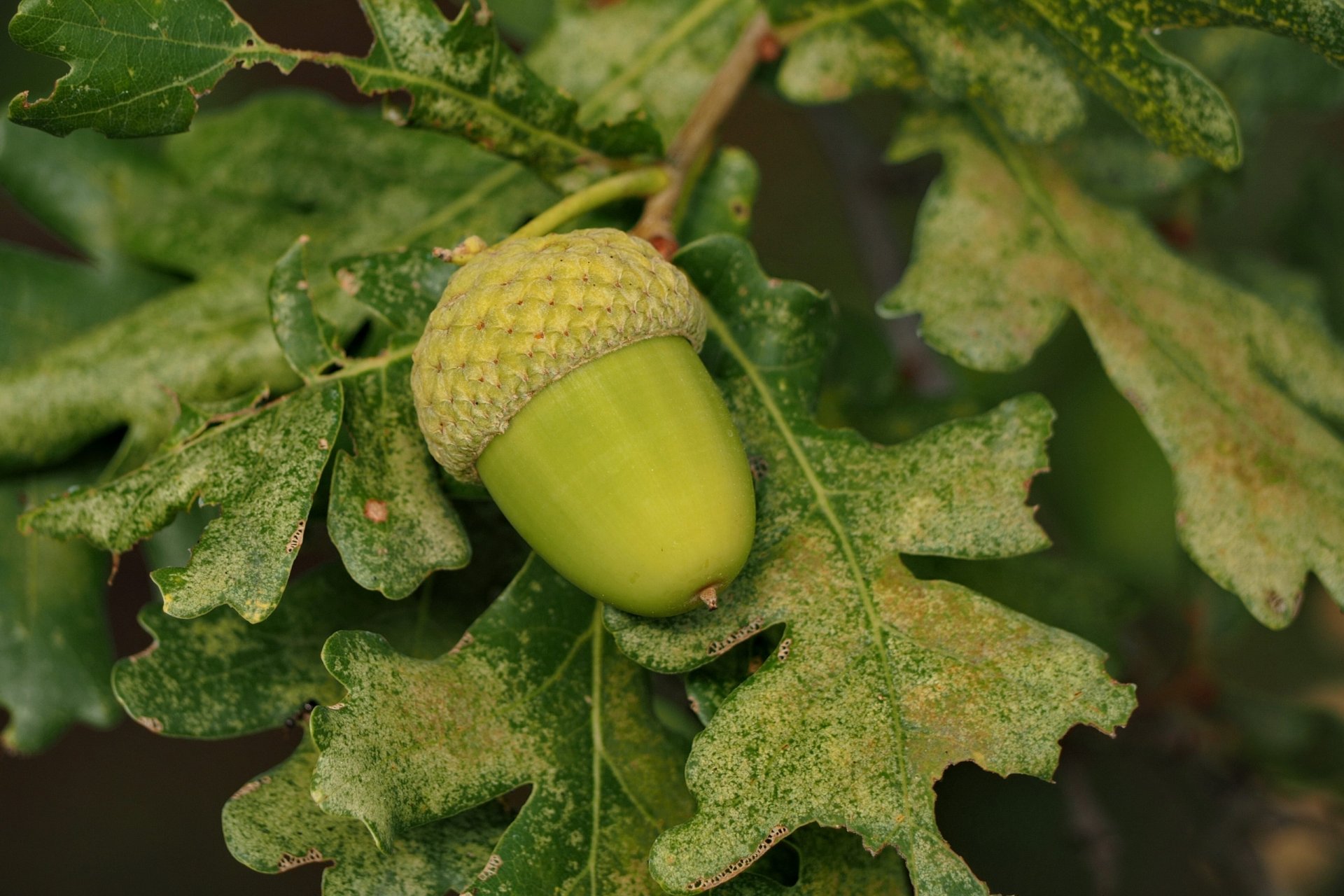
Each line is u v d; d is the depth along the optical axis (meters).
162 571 0.21
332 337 0.22
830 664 0.21
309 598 0.23
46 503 0.22
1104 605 0.27
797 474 0.22
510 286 0.21
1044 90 0.24
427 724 0.21
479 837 0.22
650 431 0.21
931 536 0.22
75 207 0.25
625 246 0.21
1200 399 0.24
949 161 0.25
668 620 0.21
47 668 0.24
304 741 0.22
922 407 0.27
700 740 0.21
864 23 0.24
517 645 0.22
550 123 0.23
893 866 0.21
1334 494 0.23
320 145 0.25
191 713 0.22
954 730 0.21
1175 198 0.27
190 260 0.25
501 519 0.23
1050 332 0.24
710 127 0.24
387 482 0.22
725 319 0.23
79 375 0.24
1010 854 0.27
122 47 0.21
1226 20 0.22
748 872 0.21
